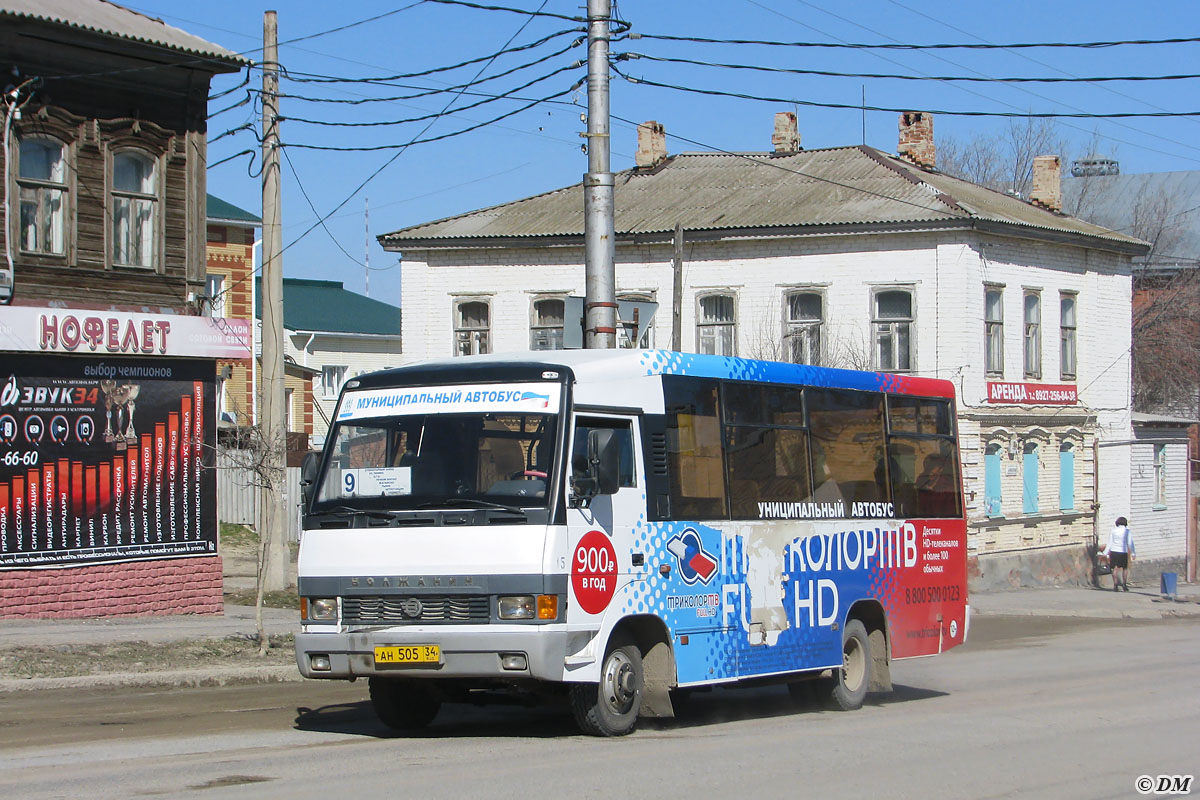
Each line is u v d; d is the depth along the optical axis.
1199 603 32.00
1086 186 63.00
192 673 15.90
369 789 8.84
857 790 9.12
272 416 23.31
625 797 8.69
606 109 17.55
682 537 12.04
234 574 29.69
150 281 21.59
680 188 39.25
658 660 11.88
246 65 22.08
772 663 13.02
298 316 57.84
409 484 11.16
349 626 11.05
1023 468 36.31
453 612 10.74
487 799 8.53
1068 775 9.87
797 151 40.38
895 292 34.78
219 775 9.43
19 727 12.33
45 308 19.69
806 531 13.66
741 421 13.01
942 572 15.77
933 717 13.34
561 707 14.24
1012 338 35.78
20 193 20.14
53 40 20.22
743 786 9.17
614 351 12.05
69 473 20.02
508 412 11.11
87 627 19.11
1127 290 40.22
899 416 15.41
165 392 21.20
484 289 38.06
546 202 40.03
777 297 35.75
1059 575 37.47
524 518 10.70
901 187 36.19
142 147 21.53
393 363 59.75
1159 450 41.97
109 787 8.95
